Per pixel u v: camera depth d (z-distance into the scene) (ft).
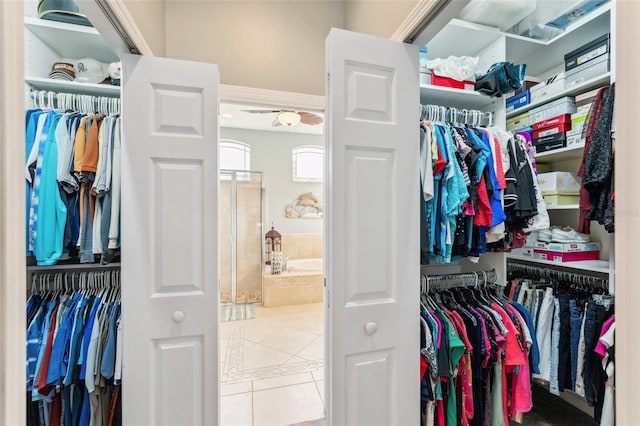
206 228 4.37
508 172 5.23
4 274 1.28
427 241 4.63
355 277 3.74
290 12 6.23
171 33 5.61
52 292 5.22
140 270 4.09
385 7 4.59
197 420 4.27
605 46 5.16
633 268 1.08
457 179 4.67
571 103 5.98
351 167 3.73
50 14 5.01
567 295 5.82
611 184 4.37
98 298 4.97
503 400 5.07
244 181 15.15
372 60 3.82
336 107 3.65
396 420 3.92
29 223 4.32
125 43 3.86
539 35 6.51
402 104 3.97
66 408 4.68
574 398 6.41
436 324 4.73
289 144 16.88
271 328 11.10
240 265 14.84
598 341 4.86
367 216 3.80
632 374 1.06
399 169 3.95
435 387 4.61
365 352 3.79
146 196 4.12
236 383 7.39
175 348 4.22
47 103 5.18
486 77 6.04
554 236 6.39
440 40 6.43
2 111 1.27
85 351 4.50
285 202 16.79
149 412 4.09
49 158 4.44
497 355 4.93
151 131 4.14
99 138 4.68
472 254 5.07
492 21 6.07
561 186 6.22
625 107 1.08
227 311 13.10
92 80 5.50
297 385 7.32
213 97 4.42
